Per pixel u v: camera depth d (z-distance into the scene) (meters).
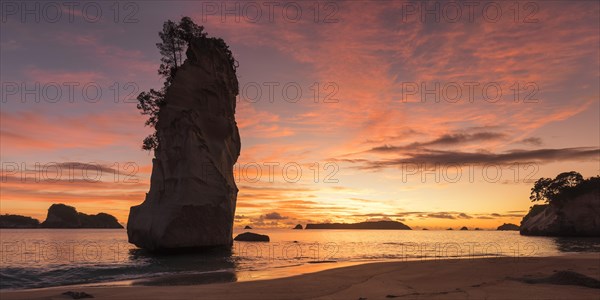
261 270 29.56
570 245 73.31
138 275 27.55
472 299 15.68
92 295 17.45
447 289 18.53
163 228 46.62
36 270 29.73
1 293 18.50
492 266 28.64
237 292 18.12
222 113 55.94
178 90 52.41
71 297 17.00
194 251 49.50
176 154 49.44
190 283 22.77
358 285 20.12
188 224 48.12
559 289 17.92
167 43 58.00
